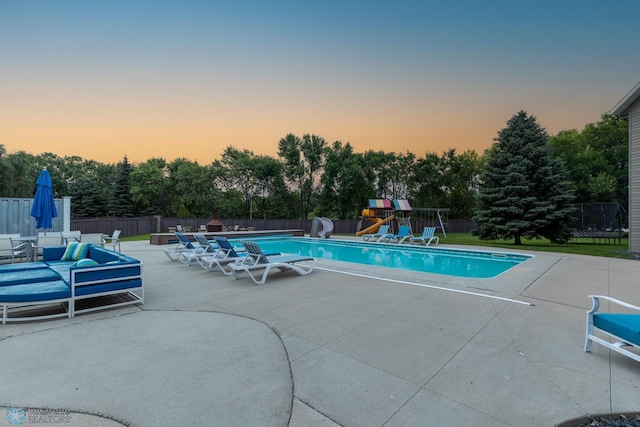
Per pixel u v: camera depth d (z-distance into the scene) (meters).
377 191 37.34
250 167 33.31
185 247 10.69
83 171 44.94
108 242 16.64
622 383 2.51
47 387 2.42
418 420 2.05
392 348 3.20
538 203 15.20
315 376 2.63
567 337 3.48
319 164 34.25
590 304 4.76
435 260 11.64
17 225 10.77
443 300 4.99
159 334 3.58
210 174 31.27
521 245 15.34
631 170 11.75
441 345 3.27
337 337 3.50
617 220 17.27
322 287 5.93
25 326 3.83
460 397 2.33
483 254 12.11
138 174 32.84
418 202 36.91
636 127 11.65
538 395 2.35
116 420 2.03
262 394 2.36
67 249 6.92
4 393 2.33
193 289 5.82
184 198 30.59
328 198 33.78
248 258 7.02
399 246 15.24
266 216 35.00
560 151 30.44
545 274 7.06
